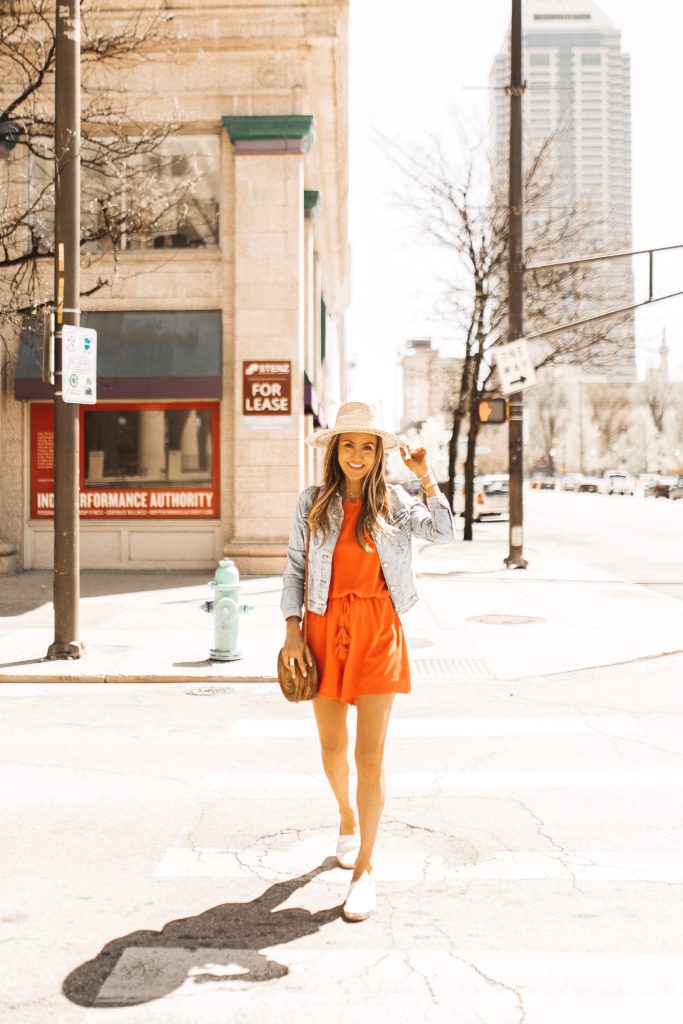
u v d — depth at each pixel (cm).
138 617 1184
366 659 378
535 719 701
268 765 579
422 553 2156
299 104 1659
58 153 891
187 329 1662
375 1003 302
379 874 409
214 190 1683
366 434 383
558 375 11869
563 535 2966
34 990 310
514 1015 294
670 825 470
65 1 878
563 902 380
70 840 450
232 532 1684
